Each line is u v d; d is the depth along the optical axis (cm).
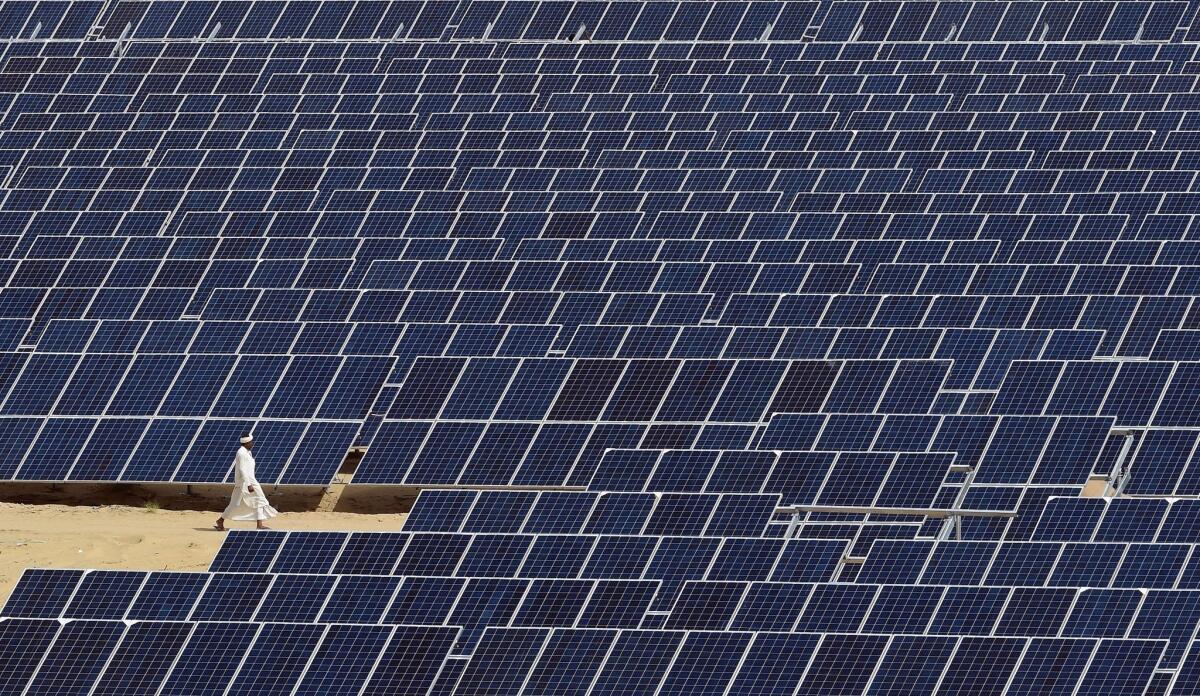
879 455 14638
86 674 11106
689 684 10712
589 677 10844
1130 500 13175
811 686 10562
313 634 11150
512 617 11944
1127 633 11025
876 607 11588
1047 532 13188
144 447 17550
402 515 17075
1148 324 19238
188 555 15238
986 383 17775
